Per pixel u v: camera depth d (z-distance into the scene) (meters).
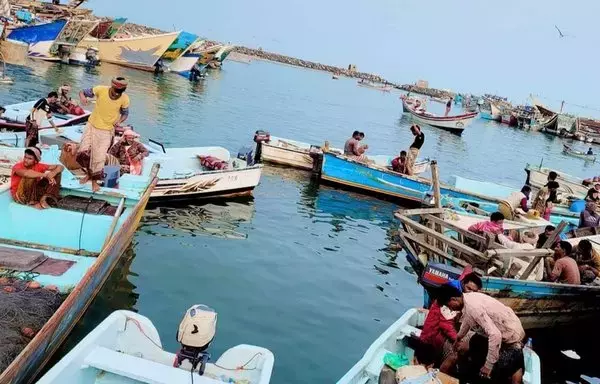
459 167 30.27
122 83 8.95
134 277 8.94
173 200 13.11
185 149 14.71
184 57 46.97
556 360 9.02
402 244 12.80
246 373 5.35
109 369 4.74
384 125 43.66
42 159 10.86
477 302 6.12
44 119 14.54
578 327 10.53
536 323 9.90
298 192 16.80
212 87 45.19
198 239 11.18
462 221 12.47
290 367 7.24
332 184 18.33
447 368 6.28
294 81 82.12
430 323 6.38
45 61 37.31
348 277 10.77
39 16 43.53
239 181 14.23
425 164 20.98
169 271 9.42
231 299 8.83
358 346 8.15
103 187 9.40
